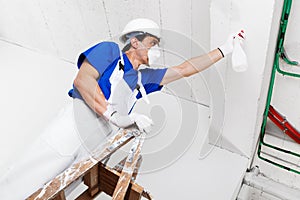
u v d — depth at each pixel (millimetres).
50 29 2527
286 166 1894
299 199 1702
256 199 1997
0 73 2555
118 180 1104
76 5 2203
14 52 2799
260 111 1616
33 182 1367
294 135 1726
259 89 1464
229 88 1552
